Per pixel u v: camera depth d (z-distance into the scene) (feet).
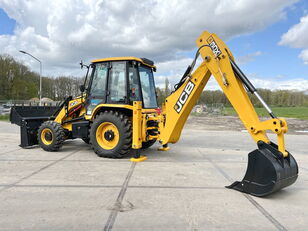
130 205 10.36
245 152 22.56
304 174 15.69
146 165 17.26
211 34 14.99
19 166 16.67
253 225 8.82
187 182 13.57
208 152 22.47
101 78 20.47
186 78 17.12
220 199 11.21
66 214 9.44
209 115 96.07
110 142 19.53
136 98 20.03
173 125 17.93
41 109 25.76
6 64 143.43
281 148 11.61
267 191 11.19
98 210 9.83
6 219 8.99
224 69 14.23
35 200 10.77
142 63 20.85
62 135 21.59
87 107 20.94
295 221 9.20
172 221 9.00
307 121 69.31
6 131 39.22
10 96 142.72
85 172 15.26
